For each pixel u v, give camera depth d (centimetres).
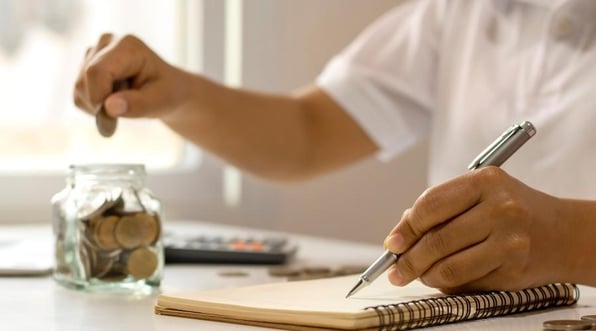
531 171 132
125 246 89
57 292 89
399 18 161
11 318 75
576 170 128
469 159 142
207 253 113
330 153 158
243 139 143
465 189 73
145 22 205
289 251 116
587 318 67
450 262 73
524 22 139
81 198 90
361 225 218
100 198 89
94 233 89
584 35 131
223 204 212
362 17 216
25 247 126
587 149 128
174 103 116
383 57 158
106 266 89
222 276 102
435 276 73
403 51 157
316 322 65
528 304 75
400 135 159
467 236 73
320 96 158
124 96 102
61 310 78
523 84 137
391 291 77
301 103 157
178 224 186
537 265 75
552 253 76
